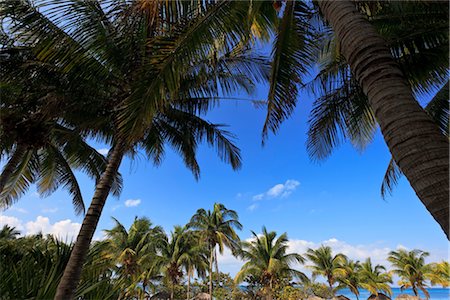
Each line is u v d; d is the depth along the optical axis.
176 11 3.75
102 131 8.71
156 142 8.93
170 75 3.63
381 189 10.34
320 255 34.97
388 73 2.21
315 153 7.37
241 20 3.95
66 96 6.03
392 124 2.04
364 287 35.59
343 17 2.61
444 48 6.14
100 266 6.58
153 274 30.48
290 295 29.44
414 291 34.09
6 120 5.75
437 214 1.69
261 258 28.66
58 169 11.80
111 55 5.21
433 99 8.23
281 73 4.71
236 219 31.02
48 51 4.69
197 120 9.05
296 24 4.61
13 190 11.59
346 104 7.11
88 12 4.52
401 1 4.91
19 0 4.70
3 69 6.33
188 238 30.19
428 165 1.80
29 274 4.01
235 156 9.28
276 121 4.82
